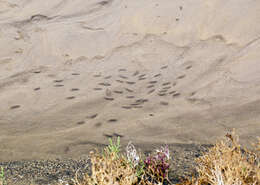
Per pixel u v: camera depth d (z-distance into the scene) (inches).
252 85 184.1
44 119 179.6
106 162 89.0
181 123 159.9
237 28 233.6
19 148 145.8
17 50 265.3
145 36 260.7
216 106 172.1
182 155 115.5
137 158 96.9
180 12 267.4
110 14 289.6
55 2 315.9
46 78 231.0
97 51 255.4
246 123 148.8
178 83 204.4
